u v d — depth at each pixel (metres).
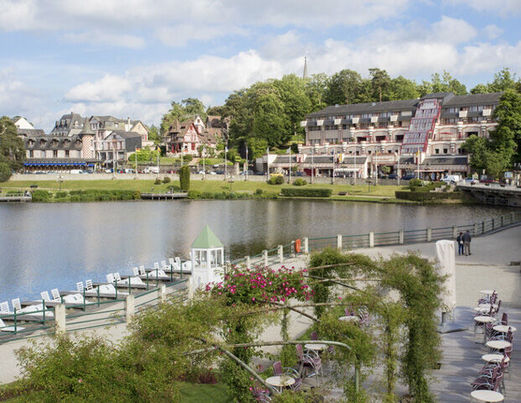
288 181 137.00
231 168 156.25
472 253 43.19
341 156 133.50
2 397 13.88
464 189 106.69
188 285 28.91
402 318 16.25
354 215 89.62
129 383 11.09
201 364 13.48
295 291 19.23
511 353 20.69
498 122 117.81
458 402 16.86
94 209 106.19
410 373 16.75
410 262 19.72
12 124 150.62
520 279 33.66
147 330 12.69
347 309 21.67
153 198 126.50
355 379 15.06
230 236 68.56
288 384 15.65
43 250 61.62
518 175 111.62
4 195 127.06
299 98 172.38
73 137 186.25
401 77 170.50
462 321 24.69
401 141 137.38
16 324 27.16
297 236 67.62
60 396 10.68
